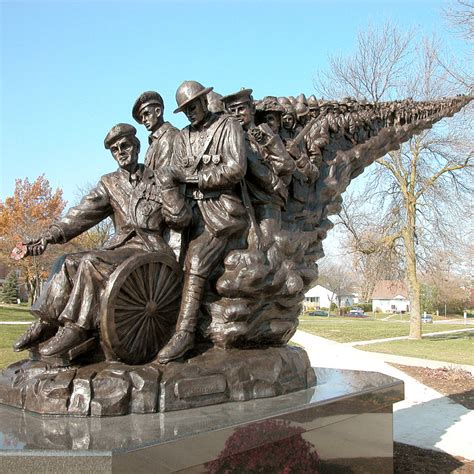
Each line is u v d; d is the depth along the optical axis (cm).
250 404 403
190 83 467
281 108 572
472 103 1891
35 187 3169
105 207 480
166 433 320
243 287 448
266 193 500
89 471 282
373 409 485
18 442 302
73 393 357
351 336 2342
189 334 417
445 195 2114
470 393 1007
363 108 714
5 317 2661
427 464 591
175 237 456
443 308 6219
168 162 512
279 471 379
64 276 405
